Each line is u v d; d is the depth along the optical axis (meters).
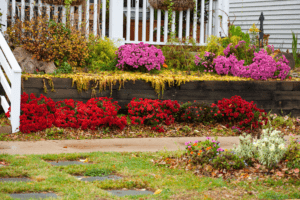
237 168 5.11
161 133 8.07
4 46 7.41
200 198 4.02
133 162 5.50
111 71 9.84
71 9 10.43
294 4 16.89
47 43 9.11
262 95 10.20
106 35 11.75
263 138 5.31
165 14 11.55
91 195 3.96
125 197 3.98
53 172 4.75
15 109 7.22
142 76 9.28
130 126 8.20
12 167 4.86
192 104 8.87
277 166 5.09
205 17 12.53
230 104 8.74
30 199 3.74
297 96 10.50
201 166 5.29
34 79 8.30
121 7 10.84
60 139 7.12
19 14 9.74
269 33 17.73
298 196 4.16
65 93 8.59
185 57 11.02
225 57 10.70
